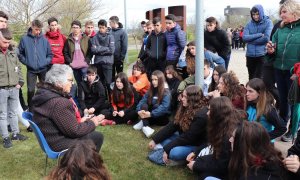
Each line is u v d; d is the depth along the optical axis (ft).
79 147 6.90
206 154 11.47
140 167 13.43
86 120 12.31
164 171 13.03
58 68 11.23
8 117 16.38
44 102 10.99
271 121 12.30
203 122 12.48
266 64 16.84
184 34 21.17
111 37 22.61
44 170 13.46
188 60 18.57
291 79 13.46
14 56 15.72
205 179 9.93
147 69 23.29
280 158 8.29
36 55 19.89
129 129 18.45
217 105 10.58
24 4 49.62
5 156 14.80
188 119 12.98
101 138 12.59
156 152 13.97
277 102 16.48
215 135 10.57
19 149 15.58
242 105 13.84
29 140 16.76
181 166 13.39
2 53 15.08
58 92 11.13
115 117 19.42
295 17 14.16
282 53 14.74
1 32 14.84
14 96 15.93
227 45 20.48
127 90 19.21
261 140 7.98
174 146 13.02
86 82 20.35
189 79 18.60
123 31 24.93
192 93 13.02
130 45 102.12
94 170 6.72
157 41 22.29
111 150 15.26
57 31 22.02
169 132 14.14
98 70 22.86
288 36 14.48
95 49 22.36
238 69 42.73
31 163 14.11
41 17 52.16
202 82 14.83
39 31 19.93
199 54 14.60
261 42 19.20
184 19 30.42
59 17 56.70
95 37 22.63
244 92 14.03
